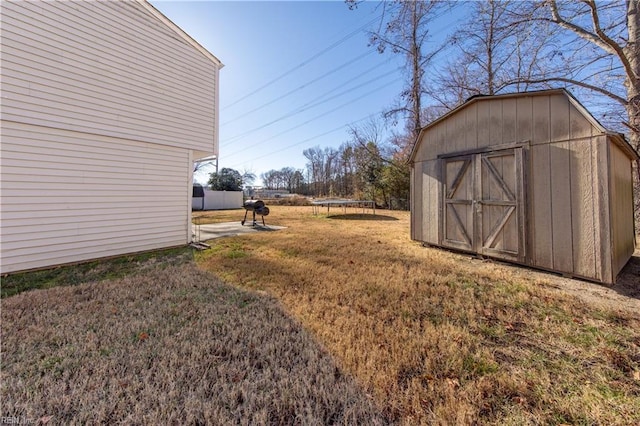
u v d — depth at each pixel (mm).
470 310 2557
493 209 4203
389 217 12602
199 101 6117
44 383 1579
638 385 1559
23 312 2543
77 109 4355
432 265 4113
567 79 6000
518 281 3354
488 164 4262
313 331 2172
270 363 1773
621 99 5578
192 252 5172
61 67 4180
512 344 2004
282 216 13234
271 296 2928
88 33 4445
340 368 1701
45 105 4047
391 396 1471
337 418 1343
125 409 1396
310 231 7914
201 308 2617
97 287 3221
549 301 2746
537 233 3684
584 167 3232
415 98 12492
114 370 1690
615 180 3346
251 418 1338
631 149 3754
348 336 2076
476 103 4445
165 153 5598
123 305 2693
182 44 5789
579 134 3271
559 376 1640
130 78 4961
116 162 4895
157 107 5367
